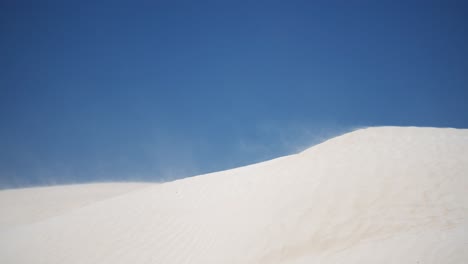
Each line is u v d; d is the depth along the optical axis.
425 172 17.38
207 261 15.17
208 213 18.64
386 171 17.84
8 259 18.75
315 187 17.72
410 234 13.02
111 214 21.12
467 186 16.14
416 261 10.27
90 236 19.22
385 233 13.98
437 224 13.87
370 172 17.98
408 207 15.27
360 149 21.00
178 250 16.47
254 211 17.36
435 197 15.68
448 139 21.22
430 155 19.02
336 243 14.16
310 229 15.15
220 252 15.48
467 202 15.16
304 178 18.91
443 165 17.88
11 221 33.34
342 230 14.72
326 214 15.73
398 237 12.92
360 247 12.84
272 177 20.33
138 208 21.14
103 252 17.66
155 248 17.05
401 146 20.62
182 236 17.39
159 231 18.27
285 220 16.00
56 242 19.34
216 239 16.42
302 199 17.06
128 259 16.72
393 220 14.64
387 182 16.97
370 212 15.32
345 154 20.70
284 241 14.93
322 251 13.86
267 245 14.98
